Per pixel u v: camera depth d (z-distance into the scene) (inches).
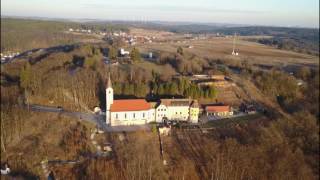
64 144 6122.1
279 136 6914.4
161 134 6412.4
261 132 6742.1
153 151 5871.1
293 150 6658.5
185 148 6058.1
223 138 6437.0
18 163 5816.9
